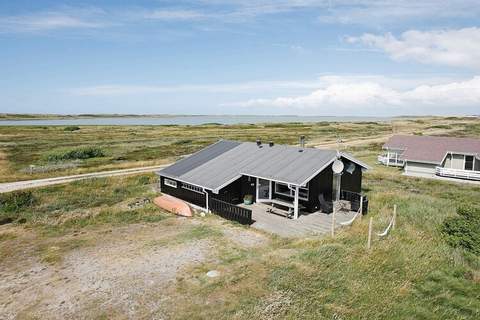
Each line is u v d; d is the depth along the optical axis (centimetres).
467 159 3638
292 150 2161
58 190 2639
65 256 1424
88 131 9681
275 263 1202
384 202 2195
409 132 9144
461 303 966
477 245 1306
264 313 895
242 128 11431
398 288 1023
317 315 881
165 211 2136
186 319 897
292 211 1845
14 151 5106
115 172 3350
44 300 1055
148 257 1369
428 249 1318
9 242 1630
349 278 1073
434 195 2720
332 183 1998
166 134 8669
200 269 1218
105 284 1141
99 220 1956
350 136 8150
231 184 2083
